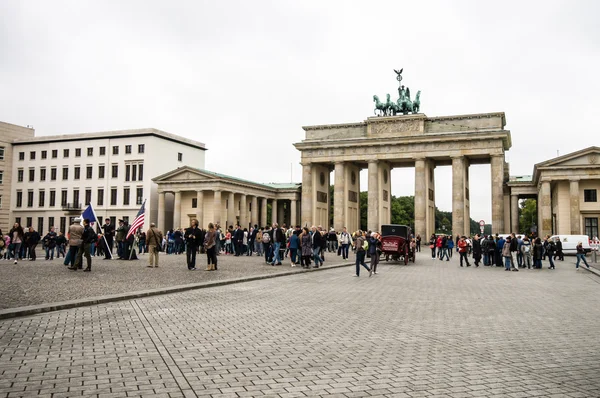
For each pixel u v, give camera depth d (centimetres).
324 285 2959
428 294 2572
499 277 3722
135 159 11431
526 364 1199
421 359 1236
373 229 10544
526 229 16588
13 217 12688
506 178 11200
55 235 4972
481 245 5362
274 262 4338
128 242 4681
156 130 11438
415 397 952
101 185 11738
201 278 3067
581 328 1664
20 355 1244
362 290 2722
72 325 1628
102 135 11781
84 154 12006
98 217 11656
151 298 2286
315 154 11206
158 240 3897
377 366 1167
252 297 2377
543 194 8619
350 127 11081
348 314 1905
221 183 10619
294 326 1655
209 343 1395
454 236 9906
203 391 975
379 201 10750
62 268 3600
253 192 12094
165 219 11538
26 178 12644
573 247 6956
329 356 1259
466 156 10188
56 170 12312
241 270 3712
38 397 935
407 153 10419
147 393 962
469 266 5056
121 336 1474
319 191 11725
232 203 11044
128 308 1988
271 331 1570
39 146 12556
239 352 1294
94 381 1035
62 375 1077
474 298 2430
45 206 12331
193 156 12825
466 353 1302
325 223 12056
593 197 8575
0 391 966
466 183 10575
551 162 8531
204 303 2155
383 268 4500
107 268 3669
